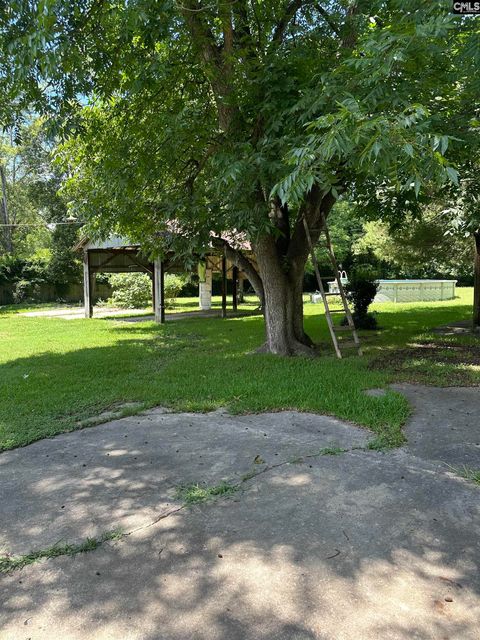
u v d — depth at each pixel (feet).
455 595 6.94
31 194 88.33
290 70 19.06
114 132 24.38
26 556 8.16
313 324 41.16
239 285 76.79
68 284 88.99
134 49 19.04
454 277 102.32
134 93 20.27
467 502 9.61
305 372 20.84
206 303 64.75
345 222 92.94
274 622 6.50
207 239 22.11
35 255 86.58
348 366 22.26
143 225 26.21
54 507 9.87
